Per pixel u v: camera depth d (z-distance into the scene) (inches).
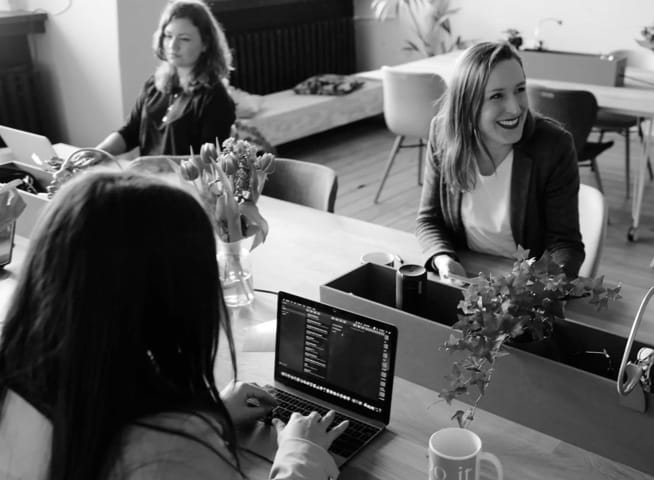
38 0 187.8
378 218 184.5
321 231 100.0
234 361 40.8
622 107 153.4
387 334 59.3
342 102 238.4
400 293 70.3
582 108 154.3
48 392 36.5
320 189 110.6
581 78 173.6
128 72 182.7
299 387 64.8
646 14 221.9
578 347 63.4
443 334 62.9
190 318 37.3
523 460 56.4
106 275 35.1
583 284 59.6
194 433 37.5
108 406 35.4
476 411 62.2
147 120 135.3
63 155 132.8
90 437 35.2
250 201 82.0
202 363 38.7
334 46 271.7
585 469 55.3
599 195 93.2
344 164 228.2
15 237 101.9
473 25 255.4
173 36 125.4
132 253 35.4
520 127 88.0
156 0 183.8
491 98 87.0
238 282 80.8
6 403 38.6
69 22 185.3
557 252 88.7
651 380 56.9
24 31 184.9
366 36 279.6
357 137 257.6
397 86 179.9
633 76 177.9
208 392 39.2
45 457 37.4
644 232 172.7
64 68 191.0
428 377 65.2
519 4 243.9
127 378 35.8
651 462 54.4
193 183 80.1
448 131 91.4
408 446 58.0
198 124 129.7
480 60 87.5
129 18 179.2
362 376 61.1
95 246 35.2
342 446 57.6
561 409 57.9
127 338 35.5
